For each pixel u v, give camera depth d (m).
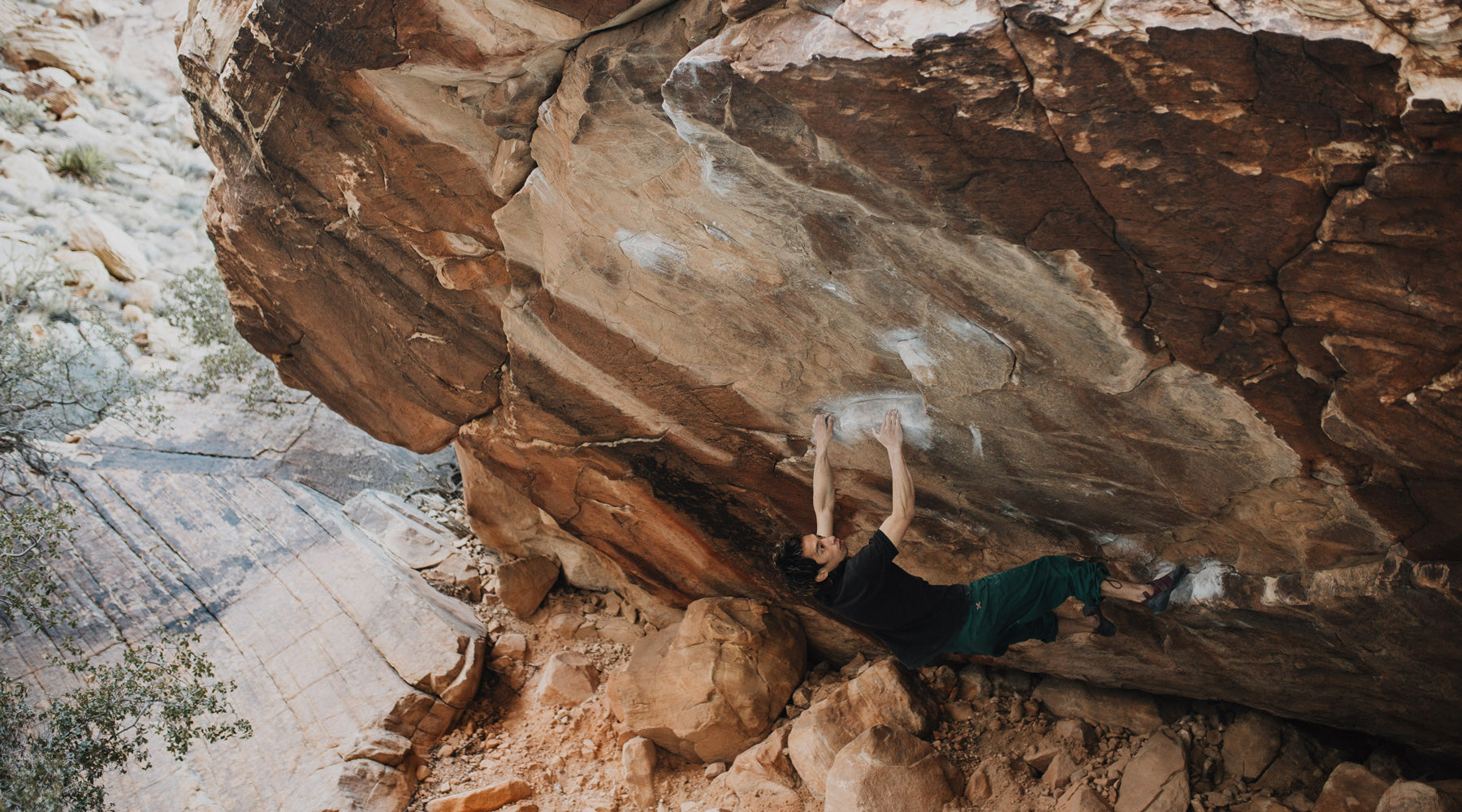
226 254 5.47
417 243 4.79
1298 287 2.58
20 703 5.51
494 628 7.37
